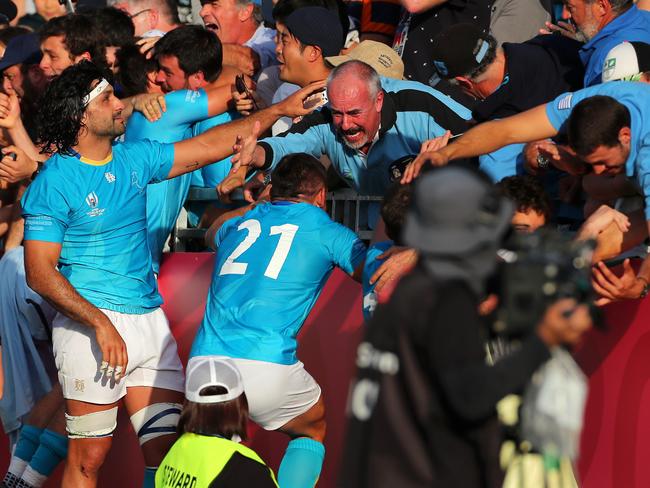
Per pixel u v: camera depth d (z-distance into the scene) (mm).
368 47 19984
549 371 9812
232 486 14398
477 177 9523
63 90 16844
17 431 21484
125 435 20391
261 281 16500
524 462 10031
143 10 25156
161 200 19953
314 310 18500
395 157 18016
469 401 9008
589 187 15305
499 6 21656
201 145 18219
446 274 9367
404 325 9469
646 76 15320
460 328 9156
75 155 17062
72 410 17391
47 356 21406
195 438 14805
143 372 18016
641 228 14398
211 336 16594
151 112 19969
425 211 9422
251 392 16172
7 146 22078
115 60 21938
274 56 23641
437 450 9383
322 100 18562
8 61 23188
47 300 16844
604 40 16719
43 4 30766
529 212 13961
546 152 15320
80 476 17672
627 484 14844
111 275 17469
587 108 13586
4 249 23078
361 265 16281
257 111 18984
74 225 17094
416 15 21297
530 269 9234
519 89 16938
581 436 15398
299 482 16578
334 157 18688
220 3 23812
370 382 9734
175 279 20328
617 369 15086
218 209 20984
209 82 20641
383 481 9531
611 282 13703
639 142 13781
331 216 19562
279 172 17141
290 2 19875
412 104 17844
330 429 18047
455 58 17250
